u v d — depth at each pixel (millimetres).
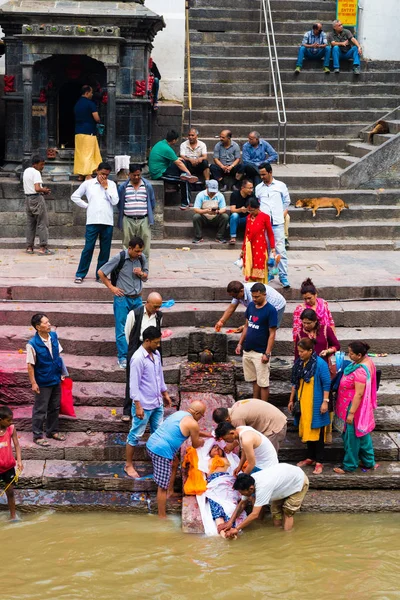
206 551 8430
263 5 19281
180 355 11250
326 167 17344
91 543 8578
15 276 12633
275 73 19234
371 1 19984
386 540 8711
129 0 15039
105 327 11672
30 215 14008
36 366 9742
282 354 11305
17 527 8922
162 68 18109
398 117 18219
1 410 8828
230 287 10188
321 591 7754
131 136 15516
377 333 11625
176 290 12141
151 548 8477
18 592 7676
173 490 9484
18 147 15609
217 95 18938
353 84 19250
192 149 15758
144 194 12406
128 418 10062
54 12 14633
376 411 10469
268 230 11469
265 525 8984
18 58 15305
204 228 15141
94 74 15398
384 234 15406
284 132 17297
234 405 9336
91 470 9656
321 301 9898
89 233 12219
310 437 9445
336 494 9445
